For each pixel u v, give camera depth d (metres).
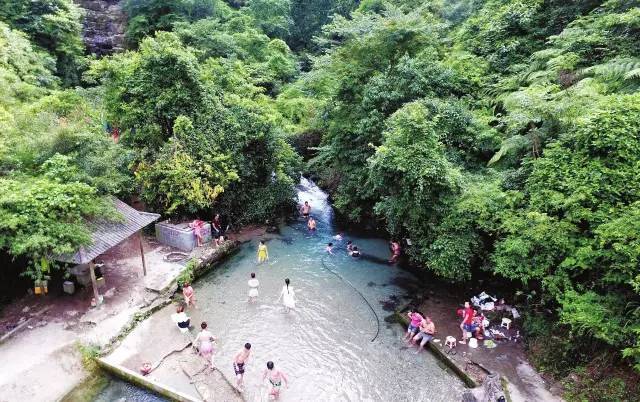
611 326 11.52
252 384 13.79
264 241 24.58
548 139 16.16
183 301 18.19
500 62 24.17
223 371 14.30
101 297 17.20
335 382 13.97
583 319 11.82
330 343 15.89
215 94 25.72
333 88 27.39
